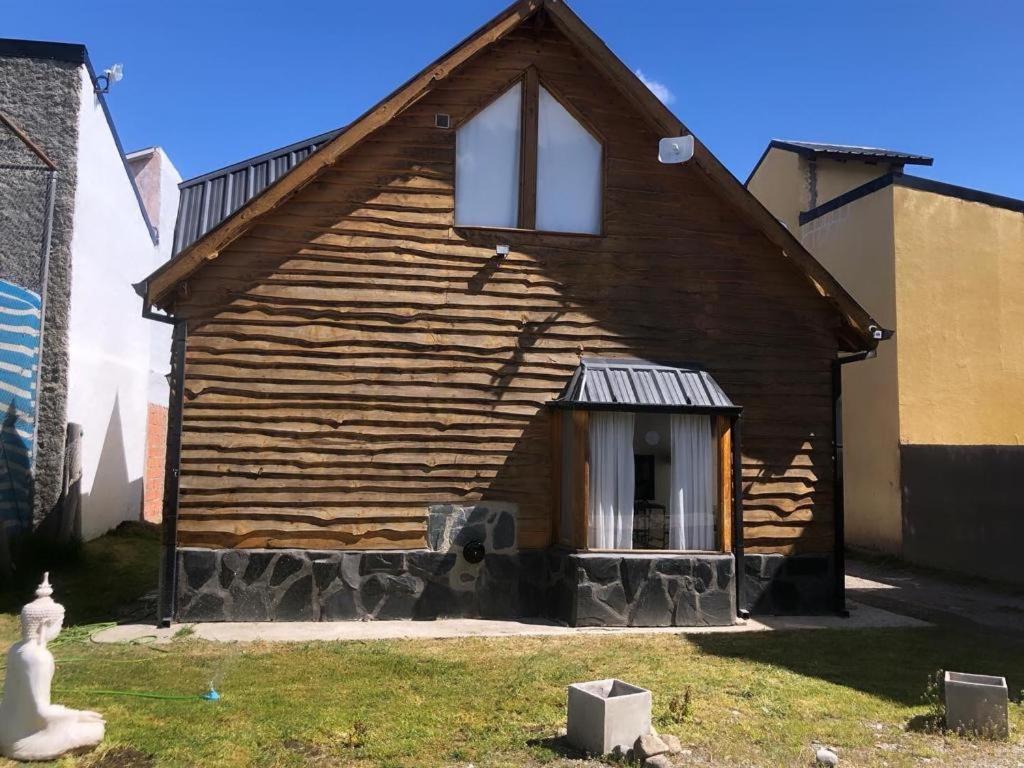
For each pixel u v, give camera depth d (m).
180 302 8.35
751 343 9.55
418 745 4.94
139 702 5.59
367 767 4.63
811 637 8.16
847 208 14.66
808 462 9.56
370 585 8.48
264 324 8.48
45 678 4.68
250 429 8.38
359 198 8.77
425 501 8.67
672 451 8.86
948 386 13.33
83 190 11.09
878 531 13.79
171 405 8.27
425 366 8.77
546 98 9.37
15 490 10.01
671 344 9.35
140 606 8.98
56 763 4.54
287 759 4.70
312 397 8.53
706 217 9.58
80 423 11.30
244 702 5.63
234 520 8.30
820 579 9.44
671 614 8.54
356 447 8.57
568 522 8.75
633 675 6.50
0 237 10.48
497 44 9.24
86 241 11.28
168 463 8.20
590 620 8.34
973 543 11.84
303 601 8.34
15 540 9.93
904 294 13.30
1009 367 13.52
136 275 14.53
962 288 13.48
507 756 4.82
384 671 6.47
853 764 4.91
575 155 9.40
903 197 13.44
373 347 8.68
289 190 8.36
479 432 8.83
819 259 15.52
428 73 8.74
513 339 8.99
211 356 8.37
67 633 7.66
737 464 8.95
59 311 10.62
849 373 14.62
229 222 8.19
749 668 6.86
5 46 10.81
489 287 8.98
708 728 5.35
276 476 8.40
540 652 7.21
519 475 8.88
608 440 8.66
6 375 9.75
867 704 5.99
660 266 9.41
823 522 9.54
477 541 8.70
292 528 8.38
